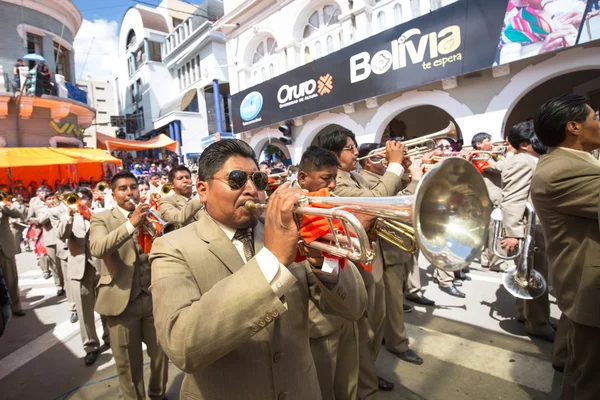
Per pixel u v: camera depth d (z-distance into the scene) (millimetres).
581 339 1823
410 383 2721
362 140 10117
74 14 17297
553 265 1954
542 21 6418
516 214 3154
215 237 1294
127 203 2877
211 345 970
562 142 2012
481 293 4258
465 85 7918
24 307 5309
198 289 1208
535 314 3141
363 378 2449
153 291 1189
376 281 2467
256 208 1280
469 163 1024
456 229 1063
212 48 20062
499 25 6891
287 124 12031
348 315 1396
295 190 1074
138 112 26438
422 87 8648
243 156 1325
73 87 16500
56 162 13836
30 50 15469
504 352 3004
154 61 24531
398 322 3002
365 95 9281
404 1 8930
